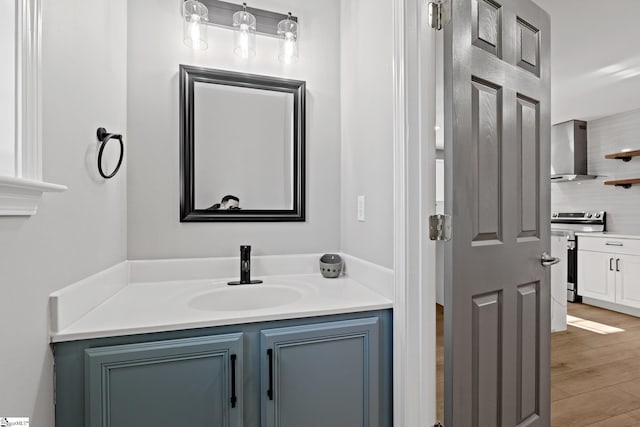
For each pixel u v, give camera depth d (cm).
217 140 164
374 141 143
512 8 136
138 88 152
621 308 365
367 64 150
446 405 118
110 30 128
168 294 134
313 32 179
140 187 152
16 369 73
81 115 104
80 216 103
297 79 176
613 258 365
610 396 196
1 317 68
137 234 151
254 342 110
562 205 466
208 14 163
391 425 125
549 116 152
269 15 172
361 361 120
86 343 93
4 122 72
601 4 202
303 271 175
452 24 116
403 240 120
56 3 90
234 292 147
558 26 225
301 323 115
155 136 154
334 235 182
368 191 148
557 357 250
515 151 136
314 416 114
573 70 292
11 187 66
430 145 122
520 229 139
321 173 180
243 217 167
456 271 116
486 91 126
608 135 417
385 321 126
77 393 92
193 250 160
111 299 126
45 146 85
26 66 74
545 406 149
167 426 99
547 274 152
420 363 120
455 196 116
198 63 161
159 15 155
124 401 95
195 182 160
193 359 101
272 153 172
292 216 174
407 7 118
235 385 105
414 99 119
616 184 390
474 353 122
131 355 95
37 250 81
